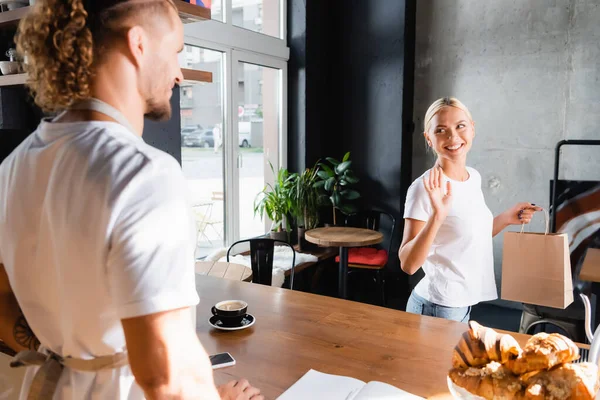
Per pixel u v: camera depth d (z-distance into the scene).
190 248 0.67
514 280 1.20
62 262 0.66
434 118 1.72
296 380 1.13
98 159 0.64
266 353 1.28
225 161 4.08
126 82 0.70
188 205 0.69
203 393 0.67
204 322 1.53
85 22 0.65
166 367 0.62
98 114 0.68
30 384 0.81
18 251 0.72
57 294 0.71
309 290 4.39
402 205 4.62
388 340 1.37
